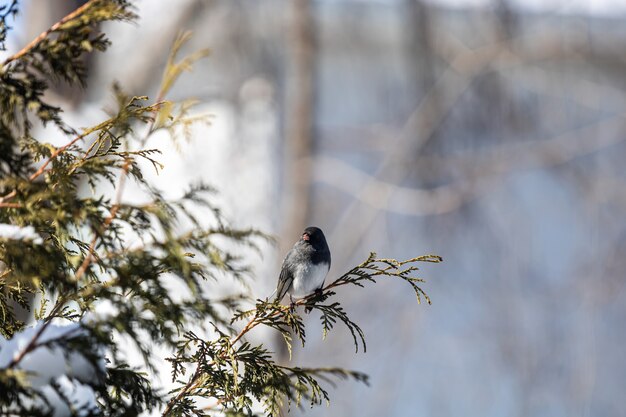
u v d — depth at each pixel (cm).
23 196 359
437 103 1564
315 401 418
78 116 1043
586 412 1672
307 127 1474
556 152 1709
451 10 1684
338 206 1706
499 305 1727
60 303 370
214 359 415
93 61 1304
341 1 1791
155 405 390
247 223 1486
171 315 358
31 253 341
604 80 1844
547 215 1844
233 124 1548
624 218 1836
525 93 1806
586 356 1716
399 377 1669
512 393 1702
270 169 1537
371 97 1806
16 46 905
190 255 410
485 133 1608
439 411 1669
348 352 1639
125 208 372
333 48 1811
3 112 376
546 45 1670
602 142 1788
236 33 1481
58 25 383
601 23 1805
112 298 348
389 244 1666
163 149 1507
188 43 1504
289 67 1593
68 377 325
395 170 1599
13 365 319
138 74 1315
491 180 1664
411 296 1714
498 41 1590
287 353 1385
